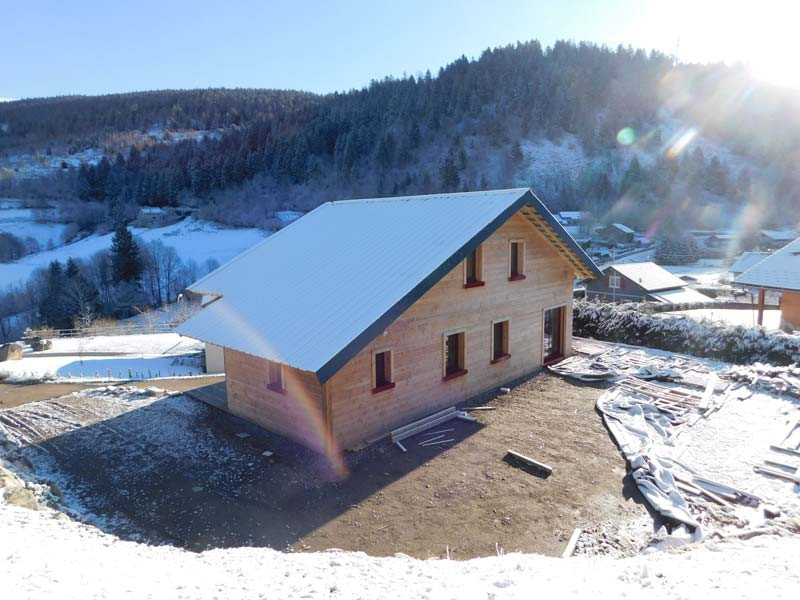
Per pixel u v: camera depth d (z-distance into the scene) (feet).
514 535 26.78
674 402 43.78
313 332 36.42
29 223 252.62
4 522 22.85
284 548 25.96
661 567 19.70
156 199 292.81
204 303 55.72
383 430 39.06
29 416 45.01
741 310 112.78
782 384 45.78
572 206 317.22
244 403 42.63
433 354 42.52
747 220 301.22
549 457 34.91
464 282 44.62
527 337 52.39
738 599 15.75
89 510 29.78
